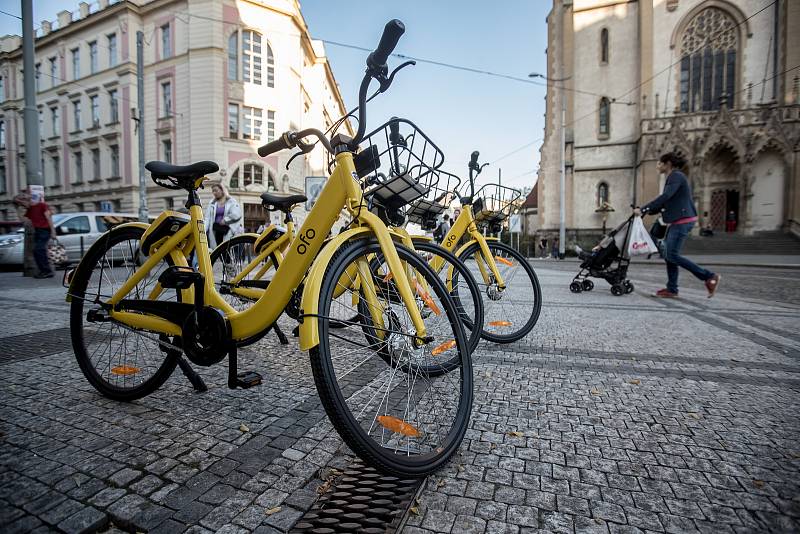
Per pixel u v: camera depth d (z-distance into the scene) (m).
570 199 30.06
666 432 1.97
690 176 26.78
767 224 26.72
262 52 24.67
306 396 2.38
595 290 7.24
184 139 24.25
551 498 1.50
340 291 1.85
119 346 2.71
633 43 28.75
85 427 1.99
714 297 6.27
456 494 1.52
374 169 2.15
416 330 1.74
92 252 2.34
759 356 3.15
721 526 1.36
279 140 2.04
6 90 33.97
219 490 1.53
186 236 2.13
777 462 1.72
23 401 2.29
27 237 9.17
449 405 2.20
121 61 26.42
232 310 1.97
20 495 1.49
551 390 2.48
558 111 30.56
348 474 1.64
